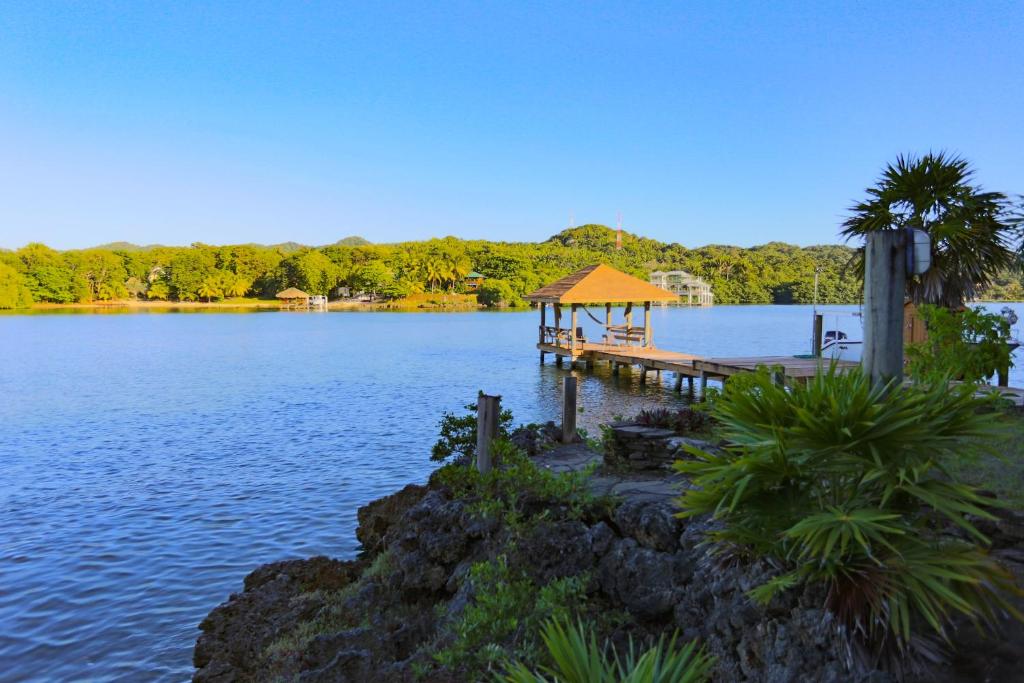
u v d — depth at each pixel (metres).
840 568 3.84
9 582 9.69
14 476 15.25
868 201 15.22
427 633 7.02
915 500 4.13
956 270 14.38
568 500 7.43
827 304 171.00
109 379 32.84
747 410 4.38
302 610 8.09
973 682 3.67
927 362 10.65
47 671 7.52
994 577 3.81
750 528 4.23
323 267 159.12
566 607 6.19
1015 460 7.20
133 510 12.84
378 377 33.34
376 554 10.28
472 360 41.88
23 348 51.38
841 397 4.05
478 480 8.16
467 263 162.75
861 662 3.75
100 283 153.12
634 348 35.50
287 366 38.72
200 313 123.94
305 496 13.67
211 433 20.03
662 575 6.20
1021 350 29.89
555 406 24.17
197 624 8.52
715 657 4.22
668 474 8.45
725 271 194.50
